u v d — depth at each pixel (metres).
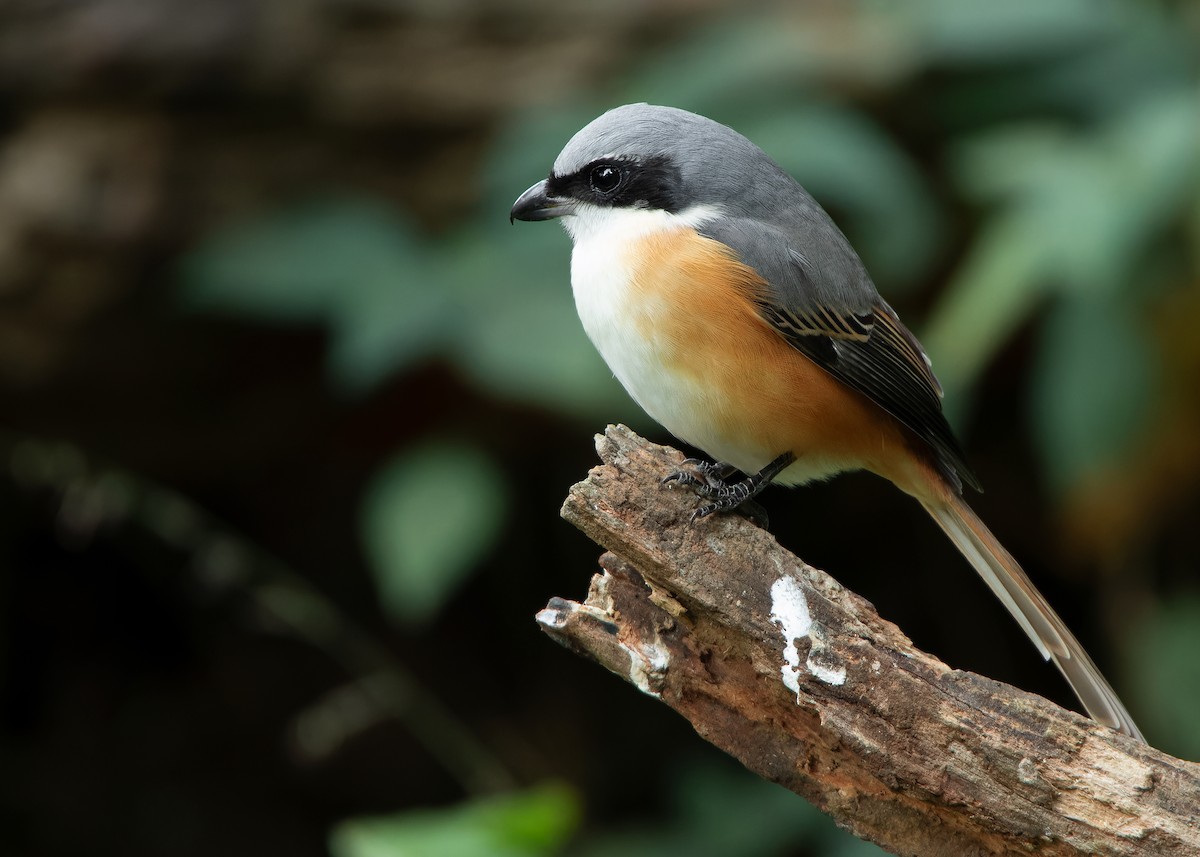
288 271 10.54
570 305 9.99
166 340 11.54
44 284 10.99
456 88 11.10
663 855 10.91
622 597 6.51
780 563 6.23
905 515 13.32
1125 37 10.76
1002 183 10.14
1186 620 11.19
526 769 13.20
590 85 11.14
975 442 12.76
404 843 7.64
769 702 6.28
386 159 11.37
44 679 13.91
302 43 10.92
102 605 14.16
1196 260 10.11
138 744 13.77
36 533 13.71
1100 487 11.22
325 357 11.98
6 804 13.39
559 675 13.52
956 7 10.74
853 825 6.22
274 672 13.84
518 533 13.21
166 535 10.30
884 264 10.88
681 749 13.20
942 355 10.02
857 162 10.23
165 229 11.07
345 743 13.55
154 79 10.82
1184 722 10.74
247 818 13.63
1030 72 11.00
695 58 10.84
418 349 10.34
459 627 13.61
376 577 13.60
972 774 5.81
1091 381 9.99
